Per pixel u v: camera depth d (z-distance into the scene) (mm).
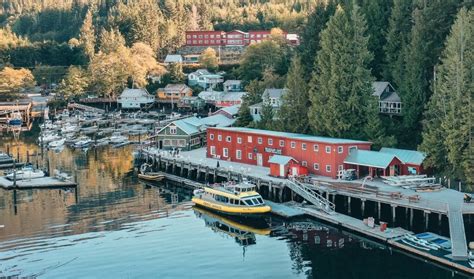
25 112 163000
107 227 64812
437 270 51125
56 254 56281
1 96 178125
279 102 109312
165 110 176125
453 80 71500
